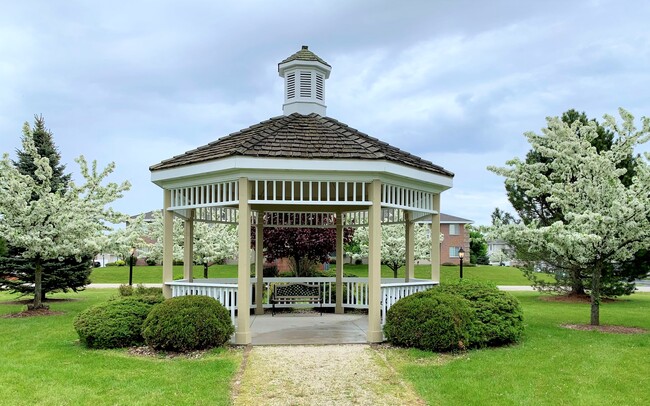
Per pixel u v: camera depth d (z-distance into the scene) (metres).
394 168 9.09
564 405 5.91
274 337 9.37
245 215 8.79
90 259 17.86
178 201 10.05
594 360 7.77
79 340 9.30
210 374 6.94
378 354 8.12
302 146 9.26
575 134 10.98
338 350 8.38
